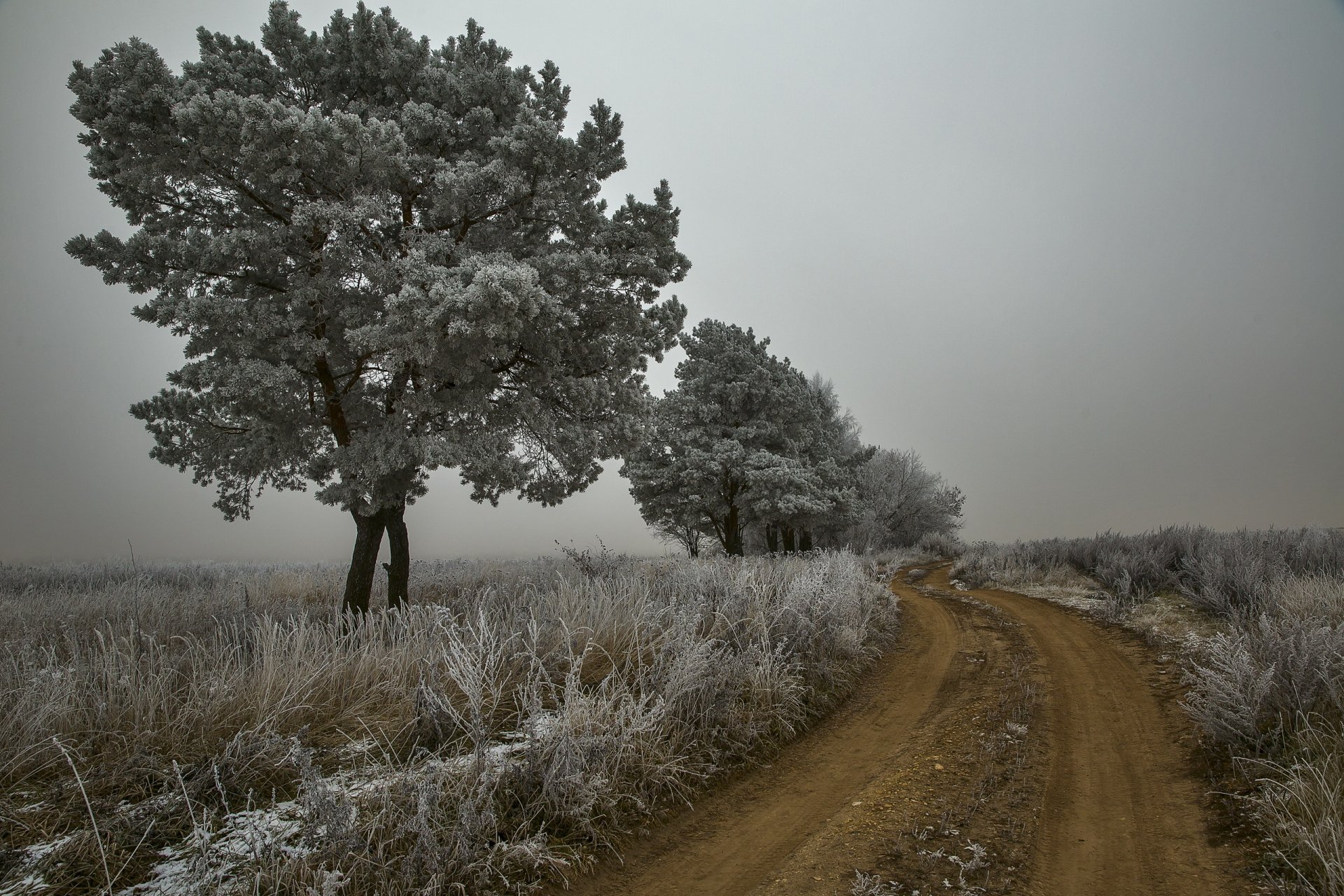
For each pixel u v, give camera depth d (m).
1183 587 11.48
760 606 8.20
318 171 8.77
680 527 31.47
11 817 3.79
